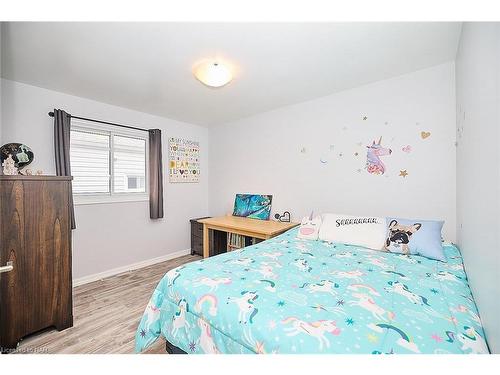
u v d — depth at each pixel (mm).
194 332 1146
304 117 2982
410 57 1953
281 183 3236
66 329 1842
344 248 1982
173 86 2441
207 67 1960
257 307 1034
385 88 2385
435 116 2139
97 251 2852
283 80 2355
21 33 1533
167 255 3602
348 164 2652
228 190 3891
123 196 3096
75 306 2199
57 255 1820
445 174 2109
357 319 945
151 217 3318
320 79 2346
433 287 1237
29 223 1697
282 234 2551
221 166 3977
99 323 1926
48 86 2398
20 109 2303
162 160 3527
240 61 1959
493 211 813
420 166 2227
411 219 2189
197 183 4020
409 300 1100
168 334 1260
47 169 2465
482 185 988
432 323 922
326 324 912
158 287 1411
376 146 2463
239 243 3229
